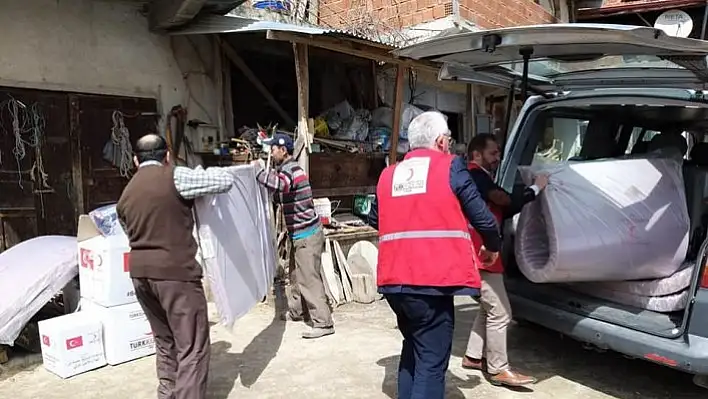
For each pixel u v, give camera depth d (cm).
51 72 559
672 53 297
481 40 324
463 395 345
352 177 679
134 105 617
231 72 727
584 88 433
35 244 454
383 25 728
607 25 275
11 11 533
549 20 1005
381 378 374
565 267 328
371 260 605
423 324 280
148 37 624
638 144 460
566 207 328
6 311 385
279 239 560
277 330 473
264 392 355
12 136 539
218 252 333
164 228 304
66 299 457
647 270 336
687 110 425
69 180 576
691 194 372
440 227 272
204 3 564
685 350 289
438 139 291
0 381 377
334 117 697
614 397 342
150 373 388
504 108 999
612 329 324
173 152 642
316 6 830
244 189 377
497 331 349
